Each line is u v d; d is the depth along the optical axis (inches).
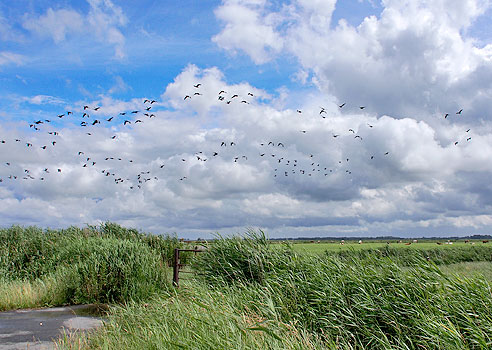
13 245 612.4
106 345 233.9
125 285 438.3
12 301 423.8
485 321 228.7
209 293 309.1
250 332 200.8
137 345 226.1
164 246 708.0
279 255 398.0
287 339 201.0
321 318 275.6
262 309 259.9
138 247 506.0
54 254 584.4
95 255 467.8
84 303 430.3
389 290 285.9
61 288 446.3
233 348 185.3
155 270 480.4
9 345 278.4
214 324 216.4
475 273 281.4
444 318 239.5
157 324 252.8
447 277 278.5
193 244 711.1
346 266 327.0
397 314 263.1
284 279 331.0
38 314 381.4
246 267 397.7
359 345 248.5
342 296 289.1
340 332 260.2
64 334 277.6
